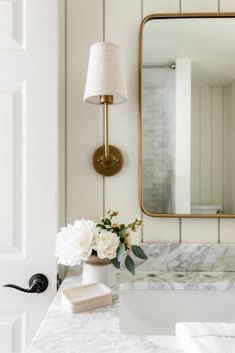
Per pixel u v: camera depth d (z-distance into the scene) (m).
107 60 0.87
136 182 1.05
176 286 0.87
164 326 0.83
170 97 1.03
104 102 0.94
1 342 0.93
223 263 1.00
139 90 1.03
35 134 0.93
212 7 1.03
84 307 0.68
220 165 1.04
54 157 0.94
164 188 1.03
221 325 0.58
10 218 0.94
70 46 1.04
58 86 1.01
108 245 0.76
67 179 1.05
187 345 0.52
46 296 0.93
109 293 0.72
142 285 0.87
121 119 1.05
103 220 0.86
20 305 0.94
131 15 1.04
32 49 0.93
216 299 0.86
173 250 1.01
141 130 1.03
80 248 0.76
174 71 1.03
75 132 1.05
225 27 1.02
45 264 0.94
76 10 1.04
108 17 1.04
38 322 0.93
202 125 1.03
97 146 1.05
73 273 0.98
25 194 0.94
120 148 1.05
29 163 0.93
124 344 0.55
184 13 1.01
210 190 1.04
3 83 0.94
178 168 1.03
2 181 0.94
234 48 1.02
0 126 0.94
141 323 0.84
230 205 1.04
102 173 1.03
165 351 0.53
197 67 1.03
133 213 1.04
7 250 0.95
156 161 1.03
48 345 0.55
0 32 0.93
